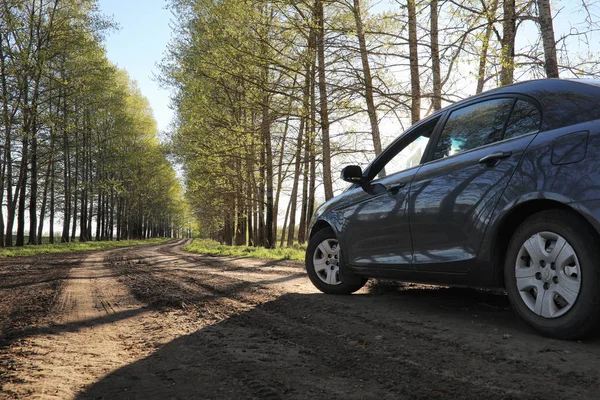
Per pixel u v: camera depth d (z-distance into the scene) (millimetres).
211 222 36906
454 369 2012
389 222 3523
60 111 25672
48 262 12734
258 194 20828
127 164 39156
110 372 2230
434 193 3121
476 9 8820
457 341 2455
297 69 12594
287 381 1977
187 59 18047
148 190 52156
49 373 2213
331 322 3129
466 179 2891
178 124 24531
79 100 26812
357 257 3914
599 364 1943
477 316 3064
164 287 5848
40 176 28141
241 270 8227
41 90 23594
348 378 1996
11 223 24672
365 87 10625
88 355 2582
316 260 4516
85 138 31203
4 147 22203
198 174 19938
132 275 7949
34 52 21719
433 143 3420
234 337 2889
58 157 28250
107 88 27078
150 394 1892
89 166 36281
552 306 2346
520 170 2537
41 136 24938
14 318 3877
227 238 35906
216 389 1915
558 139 2402
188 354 2523
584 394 1647
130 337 3061
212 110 16203
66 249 24000
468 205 2828
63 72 24672
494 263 2695
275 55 12375
